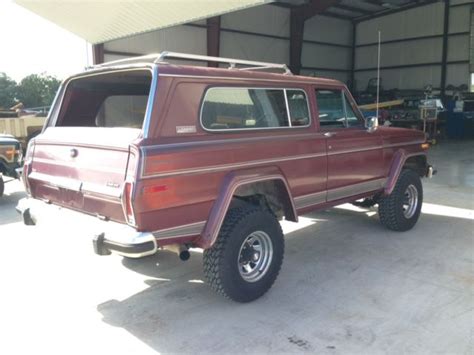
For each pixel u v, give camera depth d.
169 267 4.26
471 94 18.20
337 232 5.34
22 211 3.68
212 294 3.68
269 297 3.61
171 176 2.93
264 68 4.26
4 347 2.89
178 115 3.06
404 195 5.20
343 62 22.80
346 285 3.84
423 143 5.52
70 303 3.51
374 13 21.61
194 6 9.08
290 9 19.33
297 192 3.89
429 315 3.30
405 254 4.58
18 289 3.75
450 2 19.27
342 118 4.45
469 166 10.43
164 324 3.20
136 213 2.80
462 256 4.52
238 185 3.30
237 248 3.33
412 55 20.80
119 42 14.02
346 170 4.39
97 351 2.85
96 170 3.08
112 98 4.30
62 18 11.20
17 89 41.00
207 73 3.26
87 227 3.07
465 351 2.84
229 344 2.93
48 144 3.59
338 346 2.90
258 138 3.52
